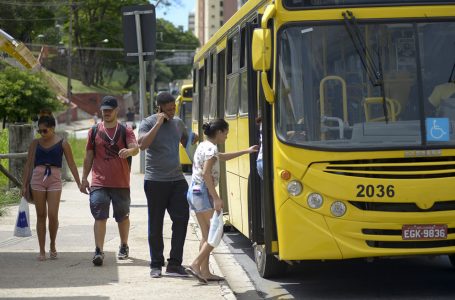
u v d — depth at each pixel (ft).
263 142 33.65
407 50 32.32
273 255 37.01
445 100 32.01
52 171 40.32
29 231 41.24
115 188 39.55
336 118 31.91
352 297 33.96
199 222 34.94
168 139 35.94
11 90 147.84
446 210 31.27
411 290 35.12
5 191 70.28
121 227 40.60
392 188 30.86
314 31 32.55
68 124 285.02
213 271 38.29
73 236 49.47
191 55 383.24
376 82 31.99
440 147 31.45
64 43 334.44
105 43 336.08
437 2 32.65
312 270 40.68
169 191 36.11
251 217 36.65
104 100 39.04
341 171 31.30
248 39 38.09
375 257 31.58
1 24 243.81
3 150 86.79
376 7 32.48
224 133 34.50
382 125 31.73
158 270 36.22
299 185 31.60
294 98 32.24
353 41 32.30
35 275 36.42
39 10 249.55
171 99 35.73
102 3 329.52
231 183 45.96
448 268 40.50
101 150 39.14
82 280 35.29
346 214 31.12
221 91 51.72
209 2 559.79
